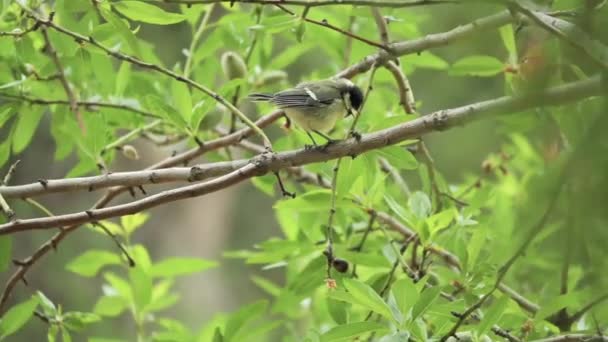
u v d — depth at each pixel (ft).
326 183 35.81
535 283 34.78
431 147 56.44
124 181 26.55
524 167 40.93
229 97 35.04
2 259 29.58
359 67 32.68
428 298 23.25
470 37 29.22
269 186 36.19
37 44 34.73
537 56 20.88
